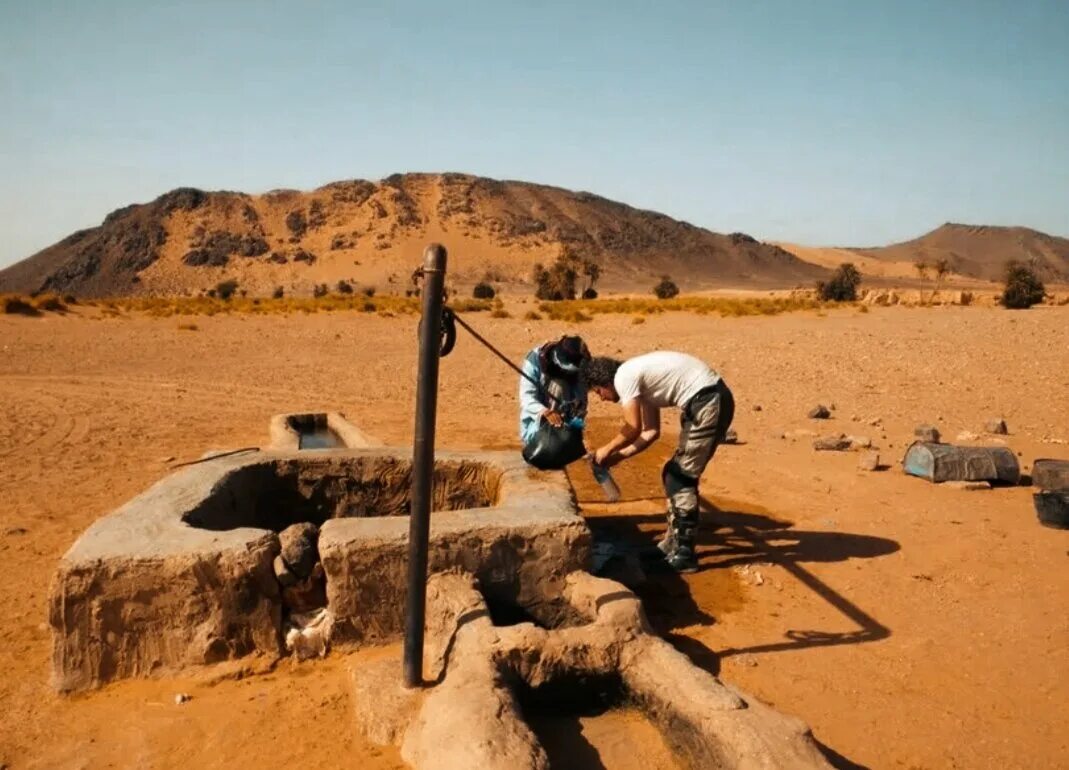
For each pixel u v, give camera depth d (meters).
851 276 60.78
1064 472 8.41
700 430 6.36
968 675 4.98
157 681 4.75
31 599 6.05
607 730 4.21
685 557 6.58
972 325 28.08
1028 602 6.02
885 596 6.12
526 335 27.08
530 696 4.31
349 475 6.92
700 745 3.77
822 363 19.33
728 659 5.14
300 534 5.18
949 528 7.61
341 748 4.09
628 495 8.77
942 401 14.32
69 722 4.38
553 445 6.55
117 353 21.23
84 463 10.01
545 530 5.35
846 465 9.95
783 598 6.09
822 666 5.07
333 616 5.03
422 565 4.29
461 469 6.98
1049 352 20.23
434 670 4.57
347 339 25.98
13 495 8.63
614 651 4.42
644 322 31.86
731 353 21.58
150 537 4.96
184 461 10.09
